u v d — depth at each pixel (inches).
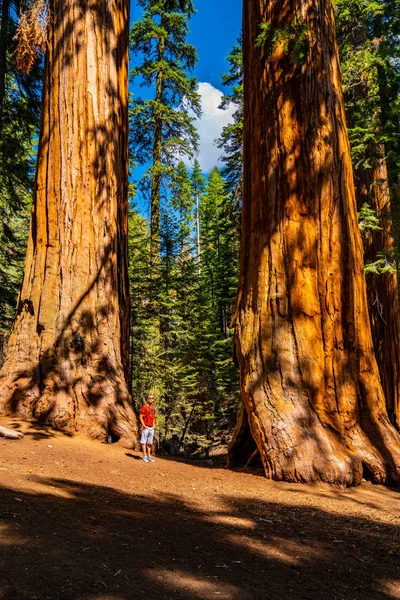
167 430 937.5
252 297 373.4
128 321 448.8
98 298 404.5
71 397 366.9
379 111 686.5
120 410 377.7
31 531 132.9
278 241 366.3
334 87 388.2
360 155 668.1
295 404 331.3
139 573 119.6
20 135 687.7
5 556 110.7
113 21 451.8
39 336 386.0
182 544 155.4
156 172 901.2
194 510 214.7
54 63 430.6
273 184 374.3
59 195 411.8
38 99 640.4
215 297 1272.1
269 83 385.4
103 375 383.6
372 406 350.3
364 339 362.6
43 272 402.9
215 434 1077.1
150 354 801.6
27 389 367.9
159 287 802.8
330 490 295.4
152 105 919.0
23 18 401.1
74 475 247.6
